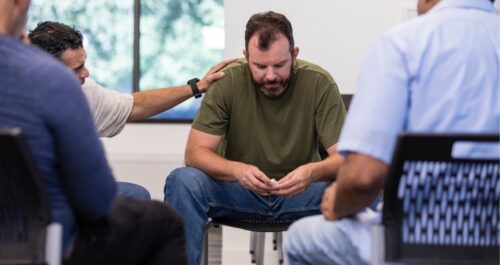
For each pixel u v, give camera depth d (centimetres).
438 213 145
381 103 147
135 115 288
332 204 162
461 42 151
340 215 161
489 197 144
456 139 134
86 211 147
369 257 158
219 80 280
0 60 137
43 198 136
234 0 387
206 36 583
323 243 167
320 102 275
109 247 157
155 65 583
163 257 169
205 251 272
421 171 141
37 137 137
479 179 142
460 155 141
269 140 278
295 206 268
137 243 164
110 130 284
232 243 386
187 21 582
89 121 141
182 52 583
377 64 150
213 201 265
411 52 150
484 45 152
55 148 140
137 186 273
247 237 386
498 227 146
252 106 277
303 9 390
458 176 142
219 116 276
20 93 136
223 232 387
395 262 146
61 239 142
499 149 148
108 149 566
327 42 391
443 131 148
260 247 340
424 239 146
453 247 146
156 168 549
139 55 582
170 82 584
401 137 135
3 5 145
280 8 389
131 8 580
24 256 138
